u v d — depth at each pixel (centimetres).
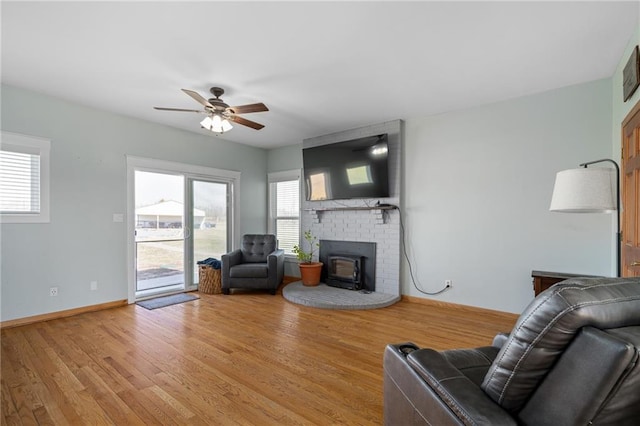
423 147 426
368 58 269
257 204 603
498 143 370
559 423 85
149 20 218
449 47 252
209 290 472
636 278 101
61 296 360
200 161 506
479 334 310
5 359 252
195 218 503
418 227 430
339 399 200
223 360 252
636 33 227
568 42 245
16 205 332
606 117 309
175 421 178
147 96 352
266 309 392
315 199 520
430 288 418
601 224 314
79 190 375
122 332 311
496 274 371
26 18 215
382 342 289
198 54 263
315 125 466
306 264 500
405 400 133
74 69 290
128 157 418
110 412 185
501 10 206
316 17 214
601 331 81
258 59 271
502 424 91
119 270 407
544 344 88
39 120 345
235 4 202
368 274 466
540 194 344
